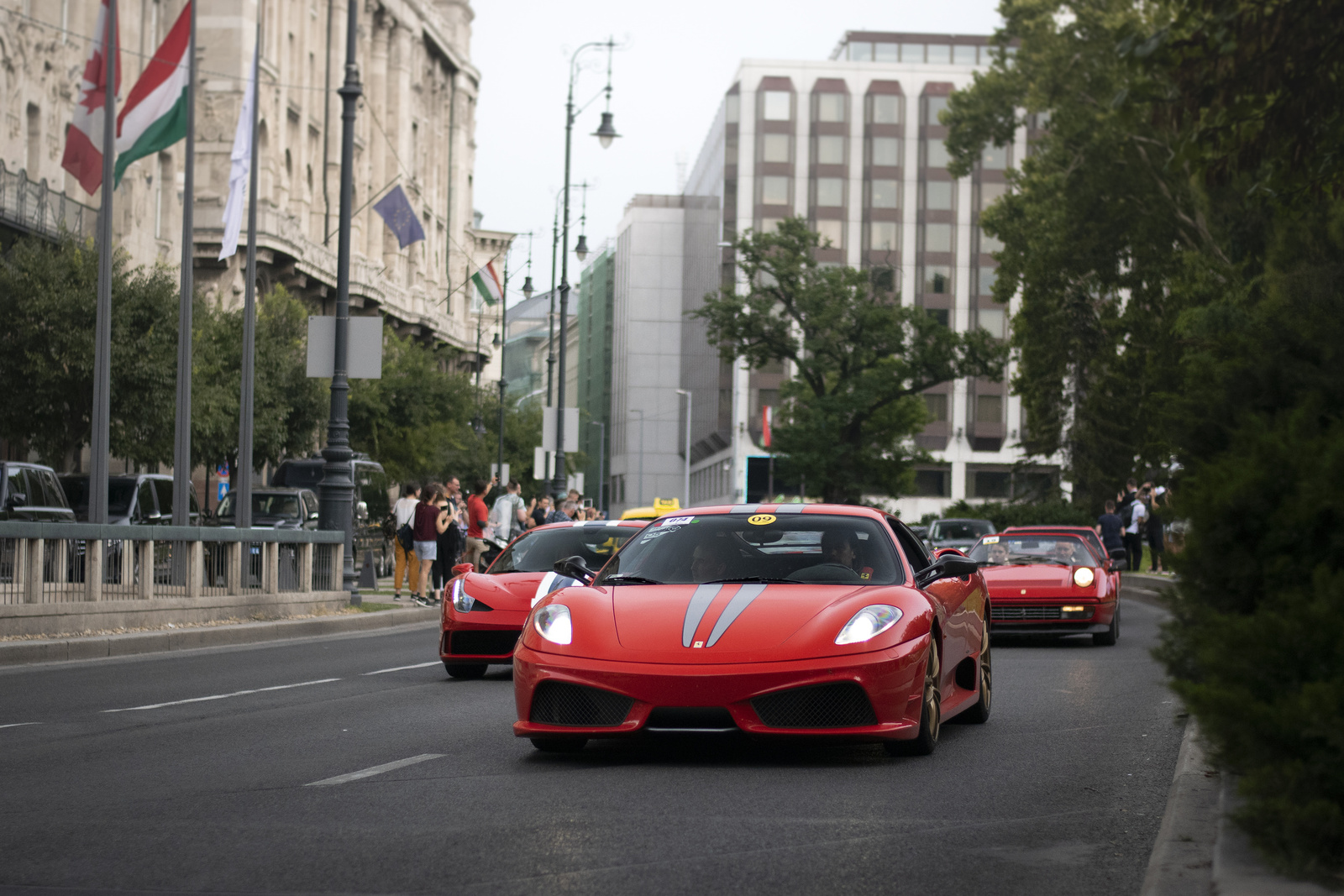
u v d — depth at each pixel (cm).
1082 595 1873
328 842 634
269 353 4503
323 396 4719
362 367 2616
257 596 2227
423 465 5834
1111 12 3797
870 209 10038
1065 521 5497
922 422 6912
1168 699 1258
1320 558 557
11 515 2319
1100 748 947
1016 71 4438
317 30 7225
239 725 1082
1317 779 480
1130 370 5366
